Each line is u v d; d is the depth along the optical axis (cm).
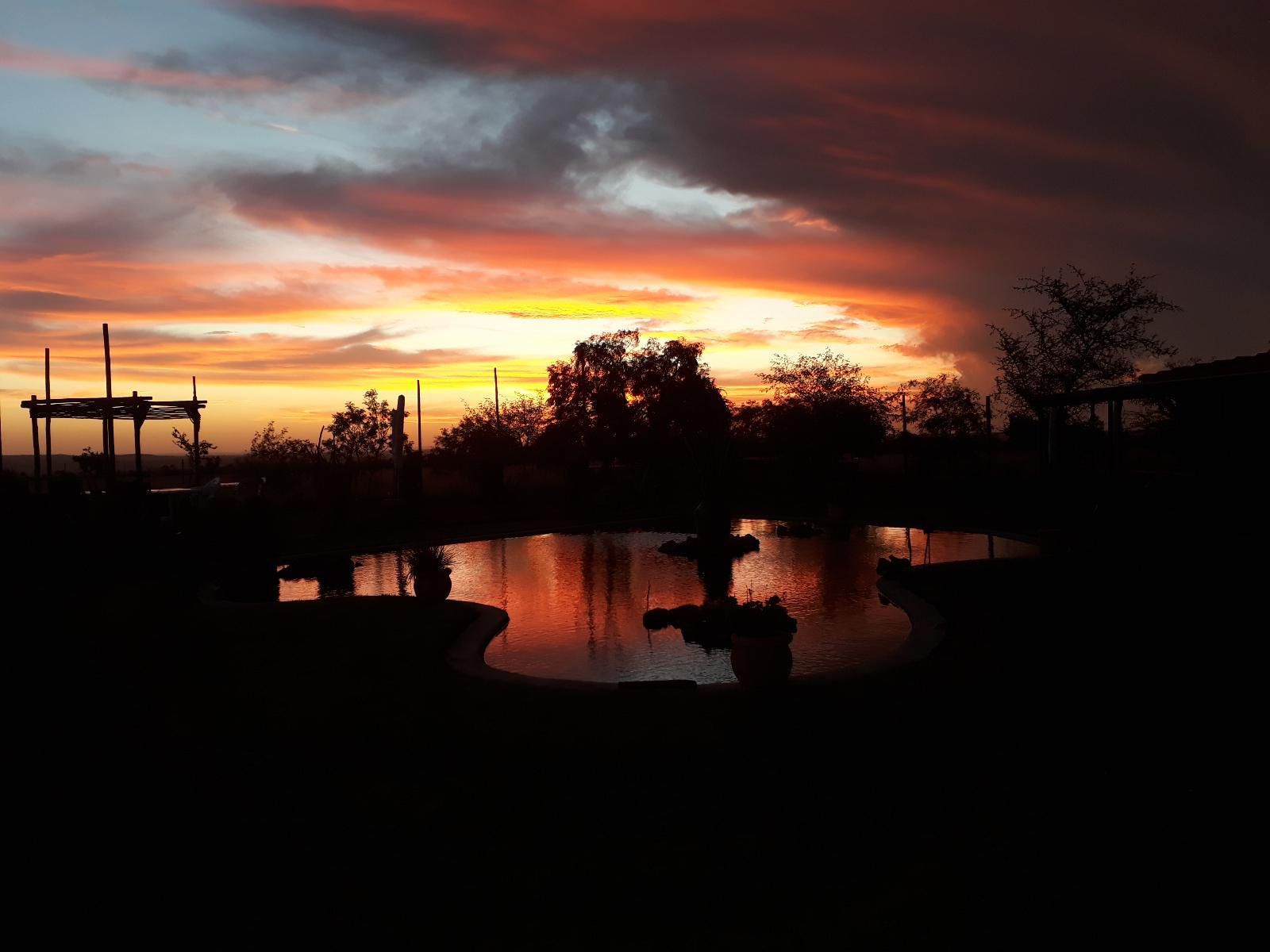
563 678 834
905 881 383
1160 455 1717
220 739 603
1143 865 371
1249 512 1028
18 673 798
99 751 579
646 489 3069
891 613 1088
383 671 793
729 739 581
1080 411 2125
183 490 1930
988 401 2780
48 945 345
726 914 367
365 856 426
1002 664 729
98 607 1162
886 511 2473
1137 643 739
